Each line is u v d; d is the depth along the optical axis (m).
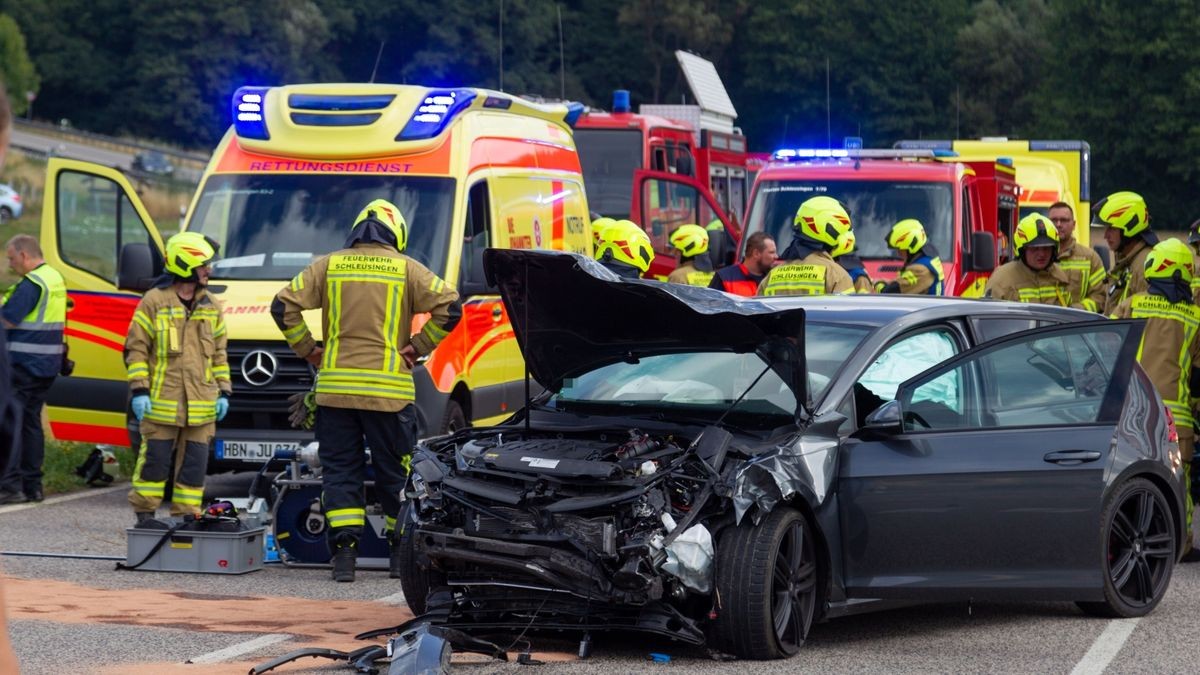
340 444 14.53
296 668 10.48
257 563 14.94
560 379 12.67
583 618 11.06
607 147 34.59
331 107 19.67
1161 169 122.31
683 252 23.22
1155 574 13.27
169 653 10.91
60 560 15.22
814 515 11.23
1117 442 12.61
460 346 18.52
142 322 16.36
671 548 10.50
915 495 11.67
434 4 126.25
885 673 10.76
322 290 14.66
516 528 10.84
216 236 19.14
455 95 19.56
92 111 147.00
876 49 121.88
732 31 131.00
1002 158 29.41
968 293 25.94
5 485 19.12
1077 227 39.00
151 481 16.34
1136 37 120.00
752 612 10.75
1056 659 11.38
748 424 11.56
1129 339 13.13
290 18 138.50
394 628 11.31
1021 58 122.81
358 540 14.49
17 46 137.62
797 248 17.91
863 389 11.98
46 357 18.94
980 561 11.95
